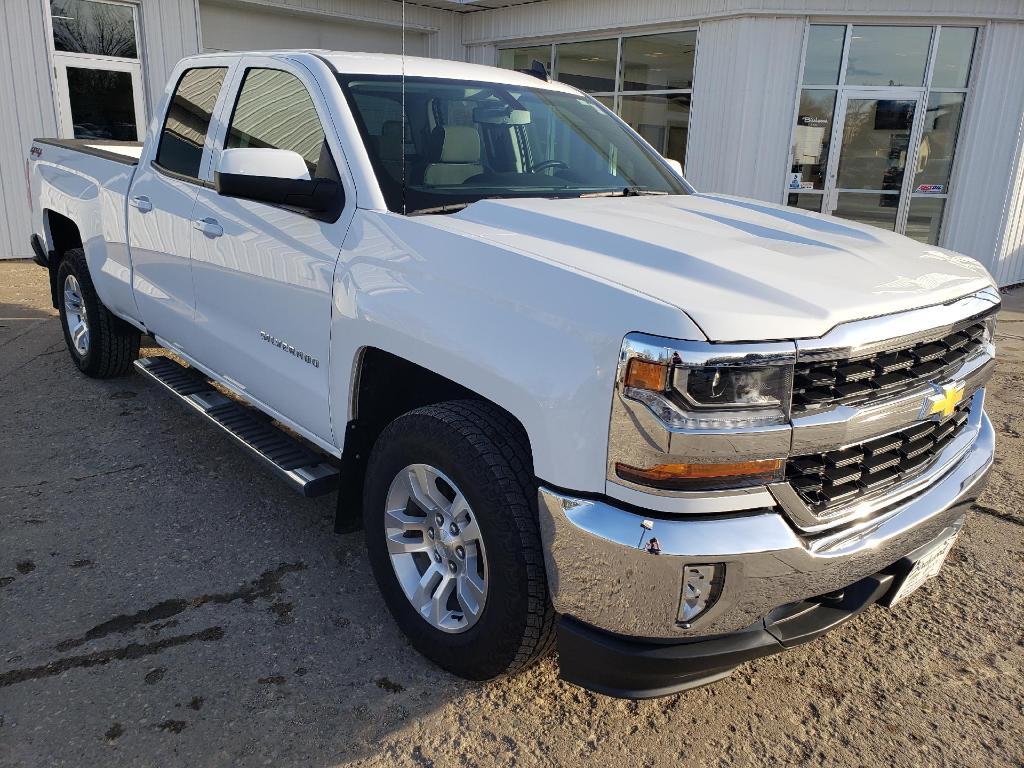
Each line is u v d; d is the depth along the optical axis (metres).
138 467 4.04
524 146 3.35
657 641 2.01
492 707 2.47
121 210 4.24
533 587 2.20
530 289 2.14
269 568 3.19
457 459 2.28
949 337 2.29
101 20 10.07
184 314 3.79
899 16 9.75
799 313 1.94
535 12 12.45
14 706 2.37
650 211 2.82
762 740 2.39
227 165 2.71
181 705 2.41
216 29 11.33
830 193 10.64
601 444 1.93
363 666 2.63
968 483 2.45
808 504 1.99
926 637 2.92
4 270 9.29
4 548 3.23
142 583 3.04
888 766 2.30
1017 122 10.09
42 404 4.87
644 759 2.29
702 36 10.46
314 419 2.98
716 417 1.84
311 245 2.85
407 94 3.12
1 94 9.44
